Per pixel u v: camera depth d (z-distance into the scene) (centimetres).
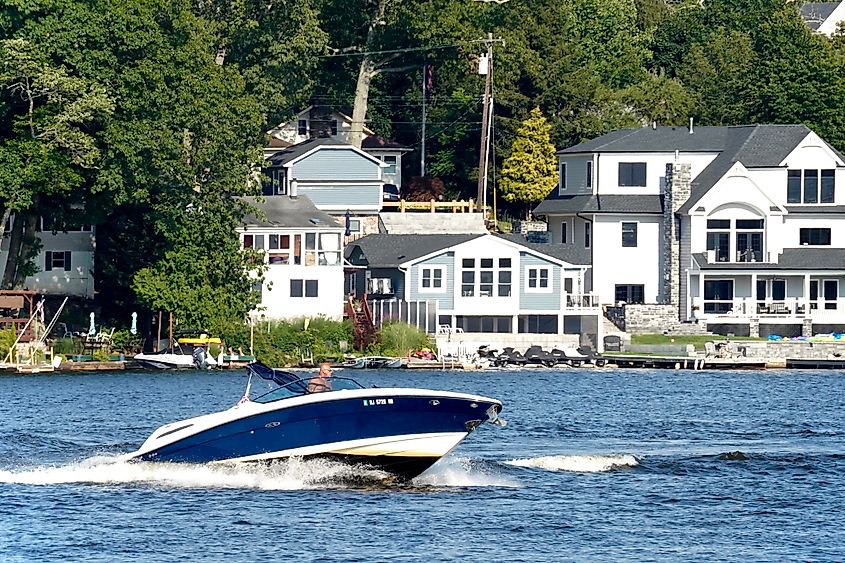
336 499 16362
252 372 17150
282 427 16825
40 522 15275
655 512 16138
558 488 17312
